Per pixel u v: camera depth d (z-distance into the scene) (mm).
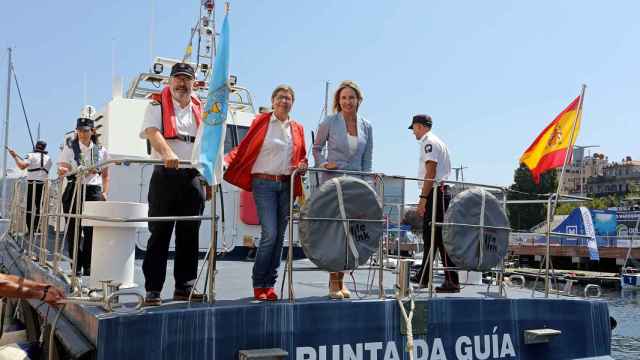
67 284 4332
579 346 4508
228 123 8453
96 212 4023
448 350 3938
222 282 5188
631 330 21312
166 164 3422
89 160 6203
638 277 34000
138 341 3025
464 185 4320
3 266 7820
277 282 5344
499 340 4141
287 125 4117
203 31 9727
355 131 4586
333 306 3559
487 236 4258
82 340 3186
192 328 3172
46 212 5746
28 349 4113
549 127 5691
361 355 3607
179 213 3797
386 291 4699
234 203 7832
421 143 5281
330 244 3691
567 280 5012
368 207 3818
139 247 7434
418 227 6293
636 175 122000
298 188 4133
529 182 52688
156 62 9266
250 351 3256
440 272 6871
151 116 3771
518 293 4902
